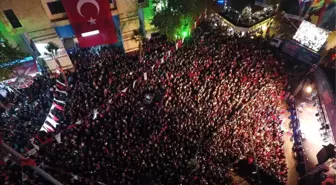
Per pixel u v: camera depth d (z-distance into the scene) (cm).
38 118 2616
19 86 3002
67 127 2481
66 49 3584
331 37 3662
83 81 3036
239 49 3431
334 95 2875
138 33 3525
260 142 2747
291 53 3794
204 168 2398
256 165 2594
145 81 2972
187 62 3139
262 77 3180
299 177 2781
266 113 2986
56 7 2867
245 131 2759
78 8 2894
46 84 3134
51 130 2452
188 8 3250
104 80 2989
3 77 2997
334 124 2803
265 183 2595
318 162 2727
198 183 2289
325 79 3072
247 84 3041
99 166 2220
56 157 2255
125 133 2484
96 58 3391
